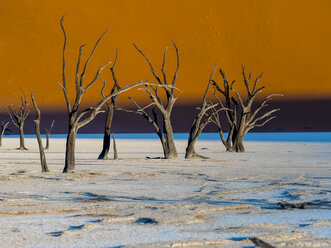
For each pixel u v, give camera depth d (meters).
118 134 103.25
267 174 18.38
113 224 8.70
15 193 12.87
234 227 8.43
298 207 10.49
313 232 8.01
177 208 10.10
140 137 84.25
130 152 37.31
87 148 44.38
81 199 11.79
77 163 24.33
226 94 37.28
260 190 13.52
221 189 13.89
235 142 36.56
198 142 58.31
